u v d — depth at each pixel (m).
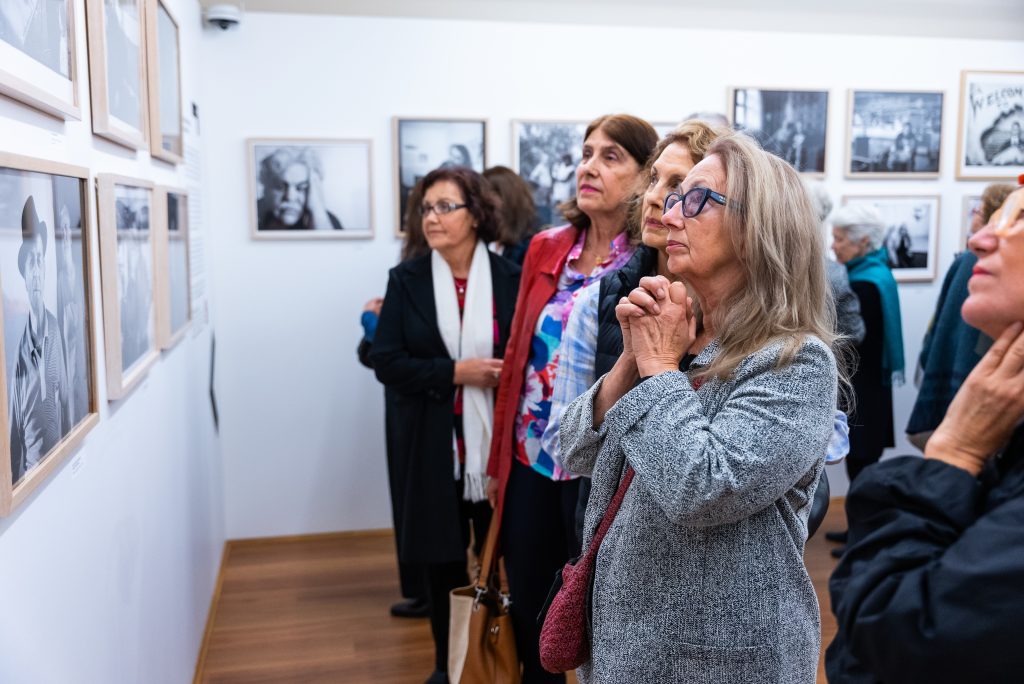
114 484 1.86
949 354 2.74
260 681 3.16
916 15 4.88
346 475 4.66
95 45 1.72
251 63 4.32
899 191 4.99
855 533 1.12
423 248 3.30
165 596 2.50
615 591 1.34
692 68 4.71
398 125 4.45
